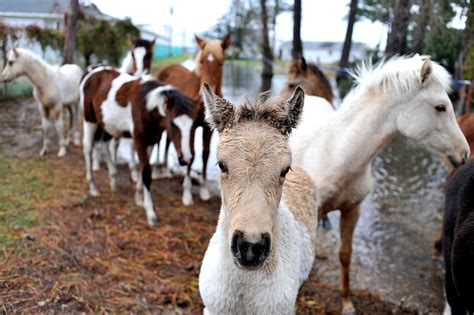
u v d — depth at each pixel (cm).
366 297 370
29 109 1105
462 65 936
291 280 219
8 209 481
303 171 320
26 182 576
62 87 714
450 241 271
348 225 345
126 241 436
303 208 278
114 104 512
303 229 263
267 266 202
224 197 197
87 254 401
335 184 322
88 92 558
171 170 700
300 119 209
